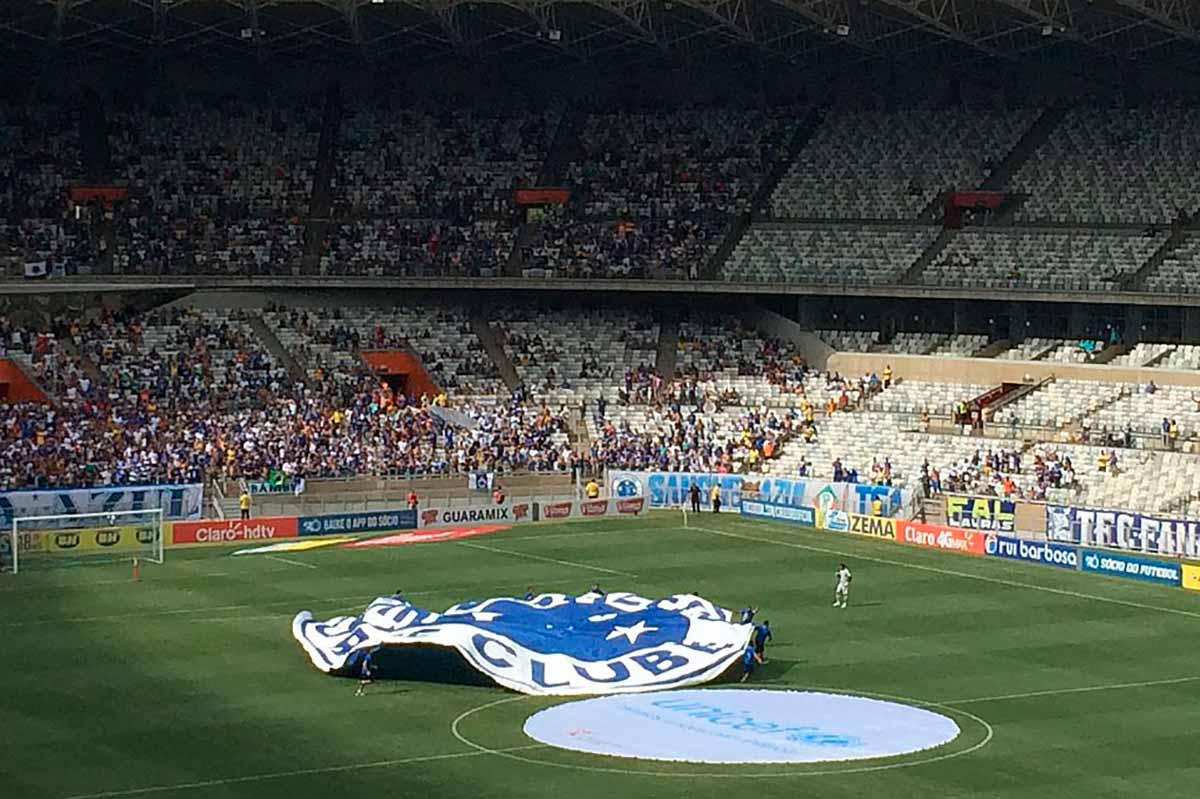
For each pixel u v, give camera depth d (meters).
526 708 103.12
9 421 179.25
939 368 197.25
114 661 114.38
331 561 153.75
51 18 192.00
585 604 117.31
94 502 164.62
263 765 90.44
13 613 130.12
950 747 95.31
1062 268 193.50
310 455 183.50
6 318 197.25
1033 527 163.25
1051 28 174.00
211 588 140.50
